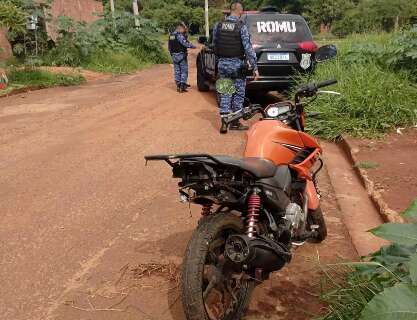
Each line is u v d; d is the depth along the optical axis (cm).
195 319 261
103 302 337
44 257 396
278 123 351
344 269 356
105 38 2073
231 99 784
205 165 269
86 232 438
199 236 271
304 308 324
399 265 270
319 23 5116
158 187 545
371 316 190
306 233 355
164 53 2325
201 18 5934
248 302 310
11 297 345
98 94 1203
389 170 551
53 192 533
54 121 888
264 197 304
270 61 872
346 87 775
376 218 457
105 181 565
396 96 736
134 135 770
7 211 486
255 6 5659
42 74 1379
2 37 1527
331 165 612
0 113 977
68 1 2203
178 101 1068
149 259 390
